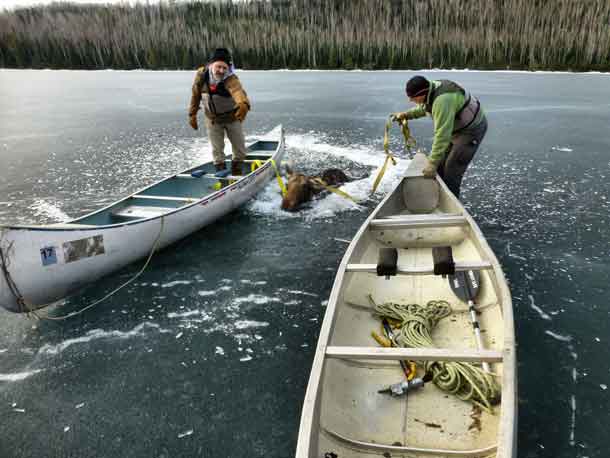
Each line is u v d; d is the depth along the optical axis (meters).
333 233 5.38
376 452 2.21
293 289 4.27
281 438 2.72
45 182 7.18
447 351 2.33
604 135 9.53
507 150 8.49
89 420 2.88
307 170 7.51
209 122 6.01
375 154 8.52
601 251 4.71
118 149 9.17
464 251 4.00
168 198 5.20
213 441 2.72
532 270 4.38
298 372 3.25
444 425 2.39
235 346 3.53
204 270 4.62
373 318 3.31
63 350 3.52
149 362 3.38
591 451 2.53
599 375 3.08
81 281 4.00
